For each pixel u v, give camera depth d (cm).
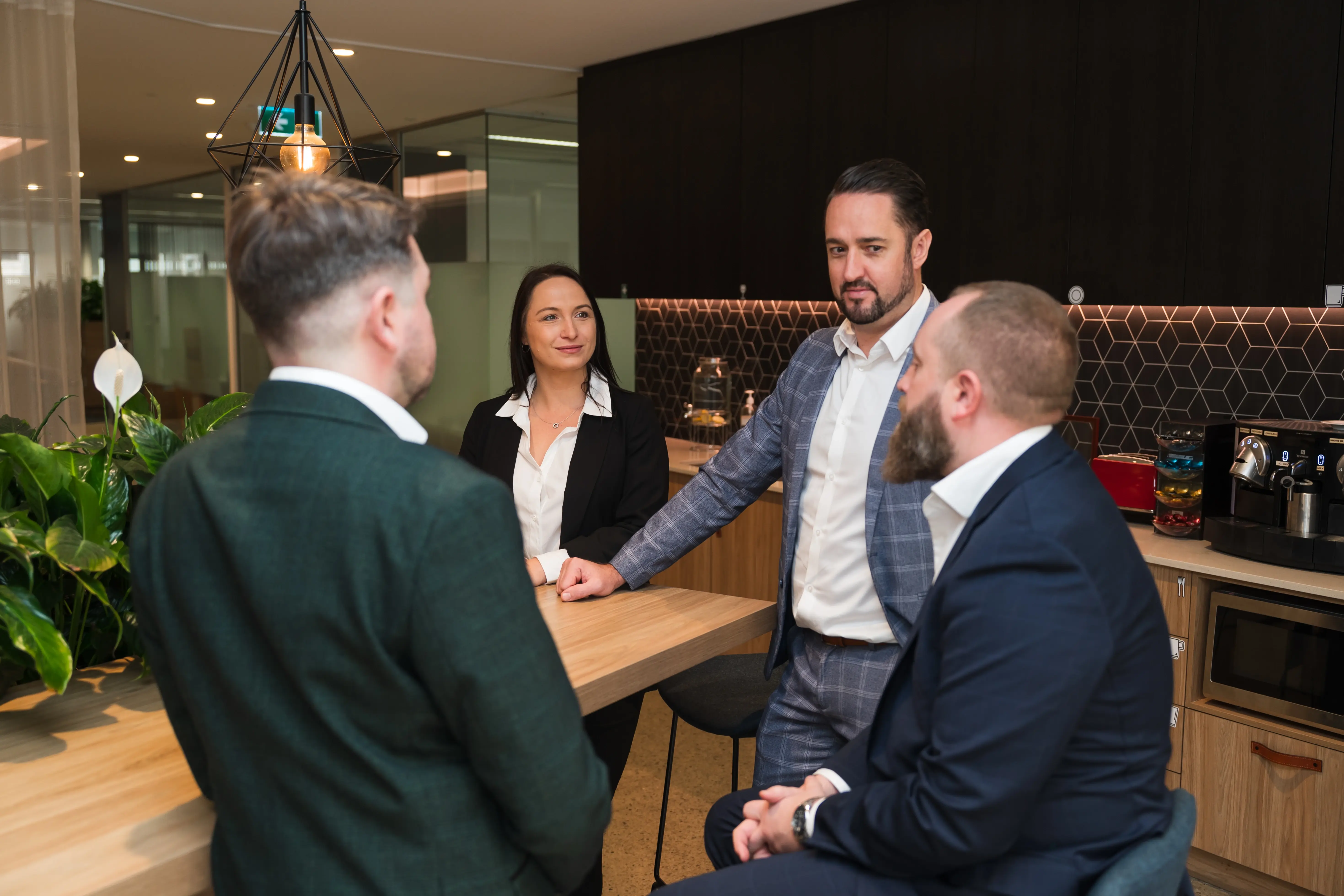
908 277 176
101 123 685
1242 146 273
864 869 122
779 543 373
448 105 571
